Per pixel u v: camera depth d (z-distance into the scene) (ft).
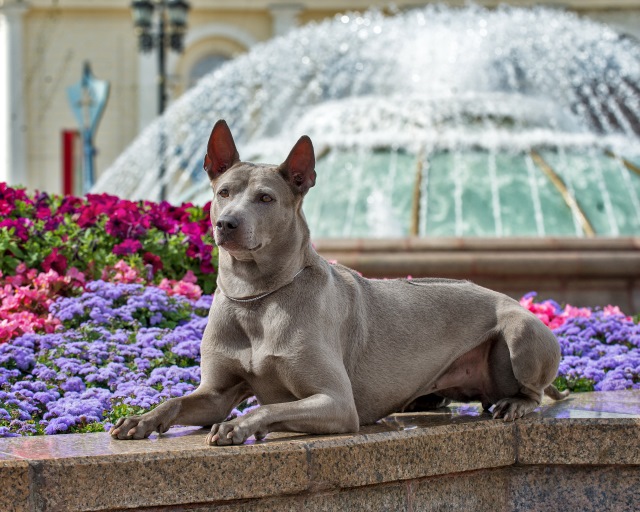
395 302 14.69
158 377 17.61
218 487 11.75
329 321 13.61
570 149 46.55
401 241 30.83
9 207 23.98
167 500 11.55
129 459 11.48
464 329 15.05
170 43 73.87
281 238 13.39
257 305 13.53
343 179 44.52
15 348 18.11
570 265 30.01
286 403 12.85
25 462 11.15
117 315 20.08
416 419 14.53
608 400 16.31
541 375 14.87
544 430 14.03
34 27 130.52
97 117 97.35
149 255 23.29
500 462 13.91
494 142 46.01
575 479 14.08
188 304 21.25
